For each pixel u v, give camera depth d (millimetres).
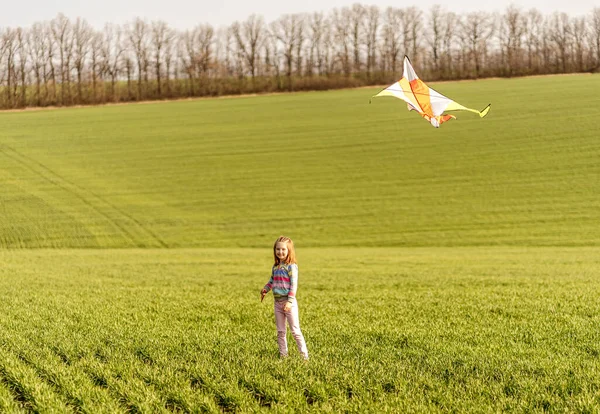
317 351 9344
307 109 88938
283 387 7301
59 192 54188
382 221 45312
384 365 8289
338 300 15695
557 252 33281
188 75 129750
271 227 45031
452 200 49375
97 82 127500
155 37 132500
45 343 9695
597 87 88688
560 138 63812
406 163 60094
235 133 75688
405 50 141875
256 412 6641
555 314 12617
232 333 11062
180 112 91875
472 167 57531
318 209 48875
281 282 8969
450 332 10906
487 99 86062
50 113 94562
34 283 19953
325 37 140250
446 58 138500
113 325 11672
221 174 59438
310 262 29016
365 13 140750
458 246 38812
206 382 7496
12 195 53094
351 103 91938
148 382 7734
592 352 9219
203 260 30562
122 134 76562
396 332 10906
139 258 32188
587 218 43594
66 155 66875
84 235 43312
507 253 33094
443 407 6656
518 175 54500
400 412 6539
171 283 20484
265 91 118875
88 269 25891
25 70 123688
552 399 6758
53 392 7273
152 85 126125
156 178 58562
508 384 7375
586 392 6898
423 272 23438
